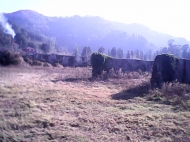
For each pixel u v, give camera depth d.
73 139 4.80
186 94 8.75
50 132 5.13
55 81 14.11
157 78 10.74
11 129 5.32
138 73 15.84
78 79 15.15
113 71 15.76
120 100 8.62
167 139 4.82
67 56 30.27
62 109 7.18
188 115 6.39
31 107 7.23
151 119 6.10
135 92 10.12
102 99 8.70
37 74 18.28
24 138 4.81
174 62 11.16
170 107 7.43
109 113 6.75
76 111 6.95
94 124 5.75
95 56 15.97
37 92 9.65
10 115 6.31
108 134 5.14
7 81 12.46
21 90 9.98
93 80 14.48
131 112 6.81
